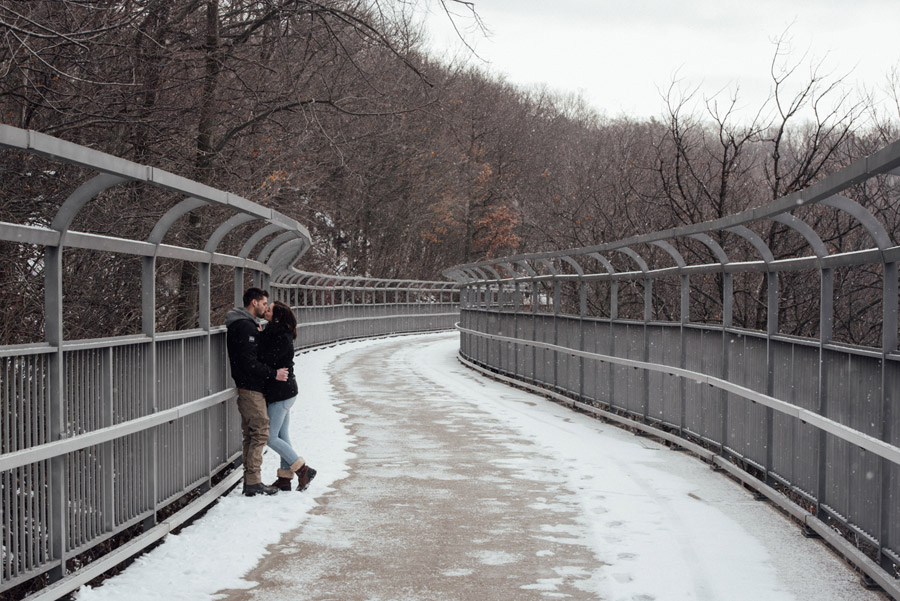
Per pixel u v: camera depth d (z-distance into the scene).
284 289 27.03
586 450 10.26
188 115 13.68
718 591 5.12
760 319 13.87
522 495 7.80
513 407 14.52
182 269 13.76
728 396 8.96
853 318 13.99
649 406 11.50
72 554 4.98
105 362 5.51
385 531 6.54
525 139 53.50
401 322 41.72
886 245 5.50
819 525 6.20
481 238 54.81
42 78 10.05
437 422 12.59
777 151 14.15
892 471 5.23
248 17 17.66
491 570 5.55
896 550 5.14
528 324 17.83
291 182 18.00
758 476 8.57
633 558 5.82
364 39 16.81
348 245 47.06
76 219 9.74
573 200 22.84
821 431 6.50
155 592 5.09
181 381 6.96
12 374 4.50
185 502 7.96
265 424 7.75
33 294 8.55
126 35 11.34
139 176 4.79
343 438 11.06
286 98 17.08
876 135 15.38
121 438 5.72
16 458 4.24
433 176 46.34
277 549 6.05
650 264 18.03
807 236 6.57
